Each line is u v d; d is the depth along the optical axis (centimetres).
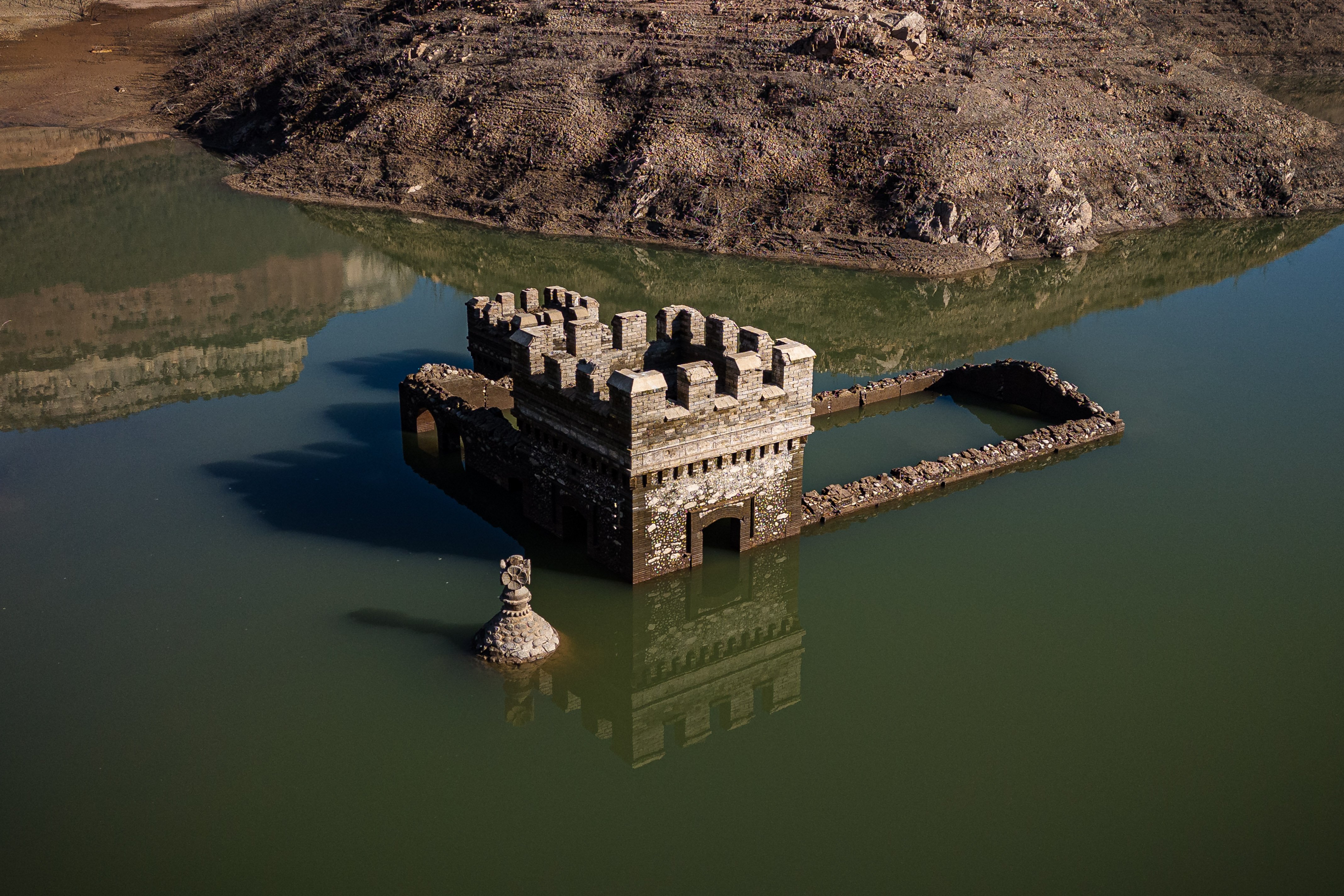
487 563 3097
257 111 8638
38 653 2689
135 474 3588
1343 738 2475
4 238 6344
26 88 9738
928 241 6262
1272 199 7356
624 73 7475
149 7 11800
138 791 2289
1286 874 2106
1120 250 6569
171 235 6488
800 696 2653
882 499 3409
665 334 3278
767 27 7744
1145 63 8156
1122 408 4191
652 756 2489
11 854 2123
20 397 4212
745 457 2989
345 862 2136
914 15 7456
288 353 4719
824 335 5119
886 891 2078
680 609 3003
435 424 3903
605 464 2875
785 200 6562
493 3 8456
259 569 3045
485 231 6688
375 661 2689
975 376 4281
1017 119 7075
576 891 2080
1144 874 2109
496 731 2512
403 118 7588
